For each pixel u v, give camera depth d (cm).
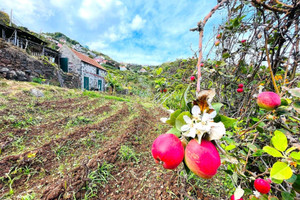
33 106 520
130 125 412
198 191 167
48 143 290
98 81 2180
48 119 439
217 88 182
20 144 294
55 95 795
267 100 71
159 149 46
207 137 47
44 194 176
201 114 48
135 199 172
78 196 177
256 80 154
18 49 1065
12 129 337
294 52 112
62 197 172
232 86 195
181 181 181
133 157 259
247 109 138
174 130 54
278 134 67
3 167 217
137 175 214
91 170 212
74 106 620
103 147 303
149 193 177
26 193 183
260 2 95
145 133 381
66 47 1822
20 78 998
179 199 162
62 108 571
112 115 521
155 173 212
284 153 66
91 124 436
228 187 163
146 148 301
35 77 1128
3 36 1378
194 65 236
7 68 928
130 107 701
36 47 1614
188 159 46
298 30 106
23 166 225
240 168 93
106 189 192
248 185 120
